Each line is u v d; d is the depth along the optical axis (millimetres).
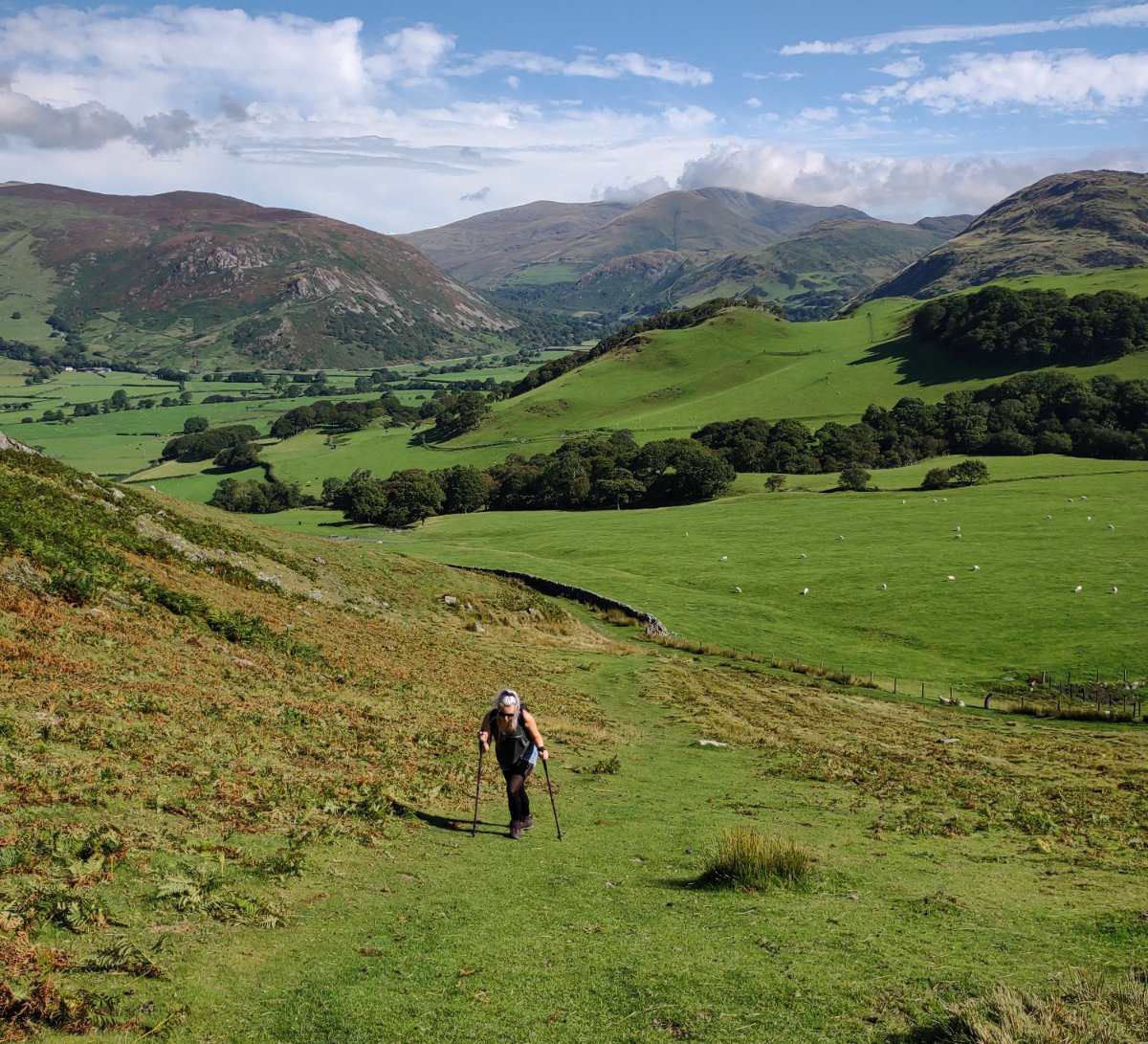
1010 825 18531
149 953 7113
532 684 34625
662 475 144125
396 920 9039
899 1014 7176
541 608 57469
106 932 7332
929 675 59375
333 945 8156
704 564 92500
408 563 55969
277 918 8484
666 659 50000
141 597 23438
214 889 8727
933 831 17266
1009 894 12141
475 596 54312
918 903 11016
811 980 7875
